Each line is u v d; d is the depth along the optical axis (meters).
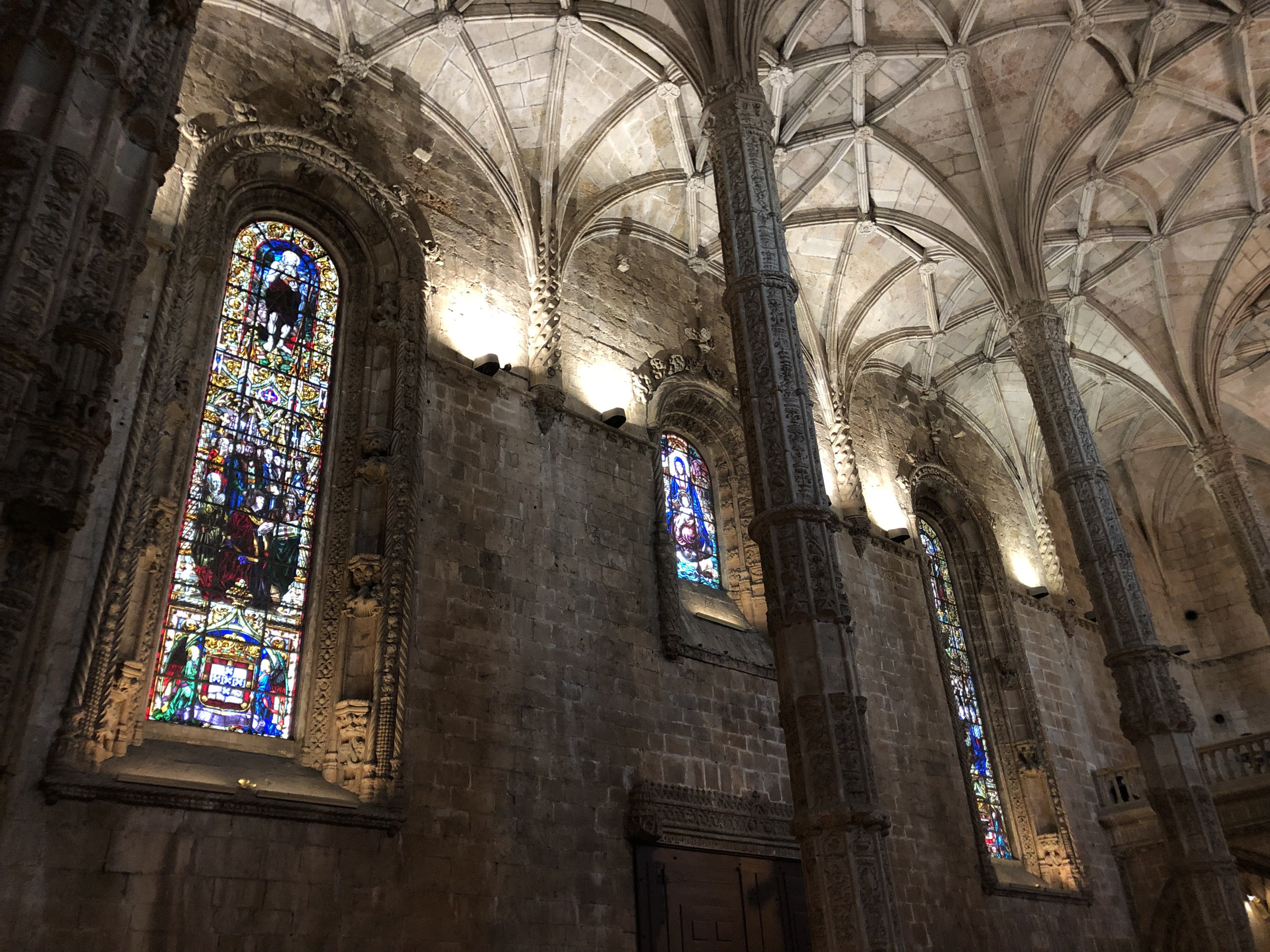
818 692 11.15
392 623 13.41
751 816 16.70
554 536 16.34
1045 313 21.09
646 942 14.30
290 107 16.03
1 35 6.92
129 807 10.69
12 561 5.93
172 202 13.76
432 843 12.77
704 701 17.25
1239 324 27.09
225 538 13.41
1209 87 21.81
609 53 18.59
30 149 6.45
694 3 16.41
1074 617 28.12
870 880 10.30
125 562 11.52
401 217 16.50
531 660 15.00
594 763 15.05
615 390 19.06
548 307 18.05
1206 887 16.80
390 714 12.88
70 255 6.48
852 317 24.69
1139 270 25.56
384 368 15.56
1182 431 26.53
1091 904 22.75
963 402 28.86
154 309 12.89
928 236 22.69
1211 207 24.42
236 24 15.90
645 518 18.17
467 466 15.67
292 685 13.31
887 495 24.31
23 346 5.97
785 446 12.63
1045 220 23.31
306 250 16.20
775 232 14.41
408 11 17.11
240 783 11.50
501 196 18.70
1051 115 21.38
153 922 10.35
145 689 11.61
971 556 26.59
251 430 14.32
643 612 17.08
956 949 18.89
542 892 13.52
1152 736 17.92
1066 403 20.44
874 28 19.52
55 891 9.89
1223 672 32.09
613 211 20.78
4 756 5.76
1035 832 23.16
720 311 22.66
